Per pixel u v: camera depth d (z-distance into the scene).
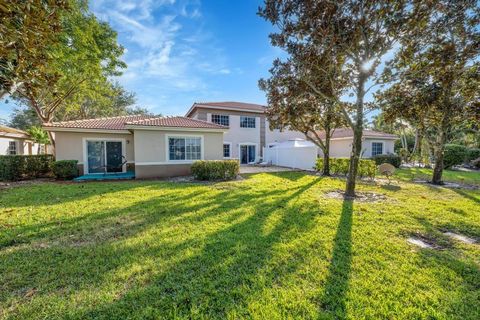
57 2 3.69
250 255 3.67
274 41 8.24
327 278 3.08
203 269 3.27
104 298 2.64
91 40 14.48
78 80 16.95
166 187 9.64
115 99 30.80
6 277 3.05
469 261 3.60
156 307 2.50
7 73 3.72
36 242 4.17
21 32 3.22
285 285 2.91
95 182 11.36
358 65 7.76
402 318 2.39
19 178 12.68
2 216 5.55
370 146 22.72
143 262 3.46
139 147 12.82
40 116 17.56
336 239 4.34
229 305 2.54
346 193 8.32
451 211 6.37
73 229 4.77
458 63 7.37
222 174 12.34
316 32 7.34
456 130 11.52
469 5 6.34
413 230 4.87
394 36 7.03
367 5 6.64
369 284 2.95
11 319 2.33
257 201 7.21
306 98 10.85
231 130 23.47
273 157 23.64
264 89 11.41
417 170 17.56
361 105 8.04
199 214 5.85
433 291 2.84
